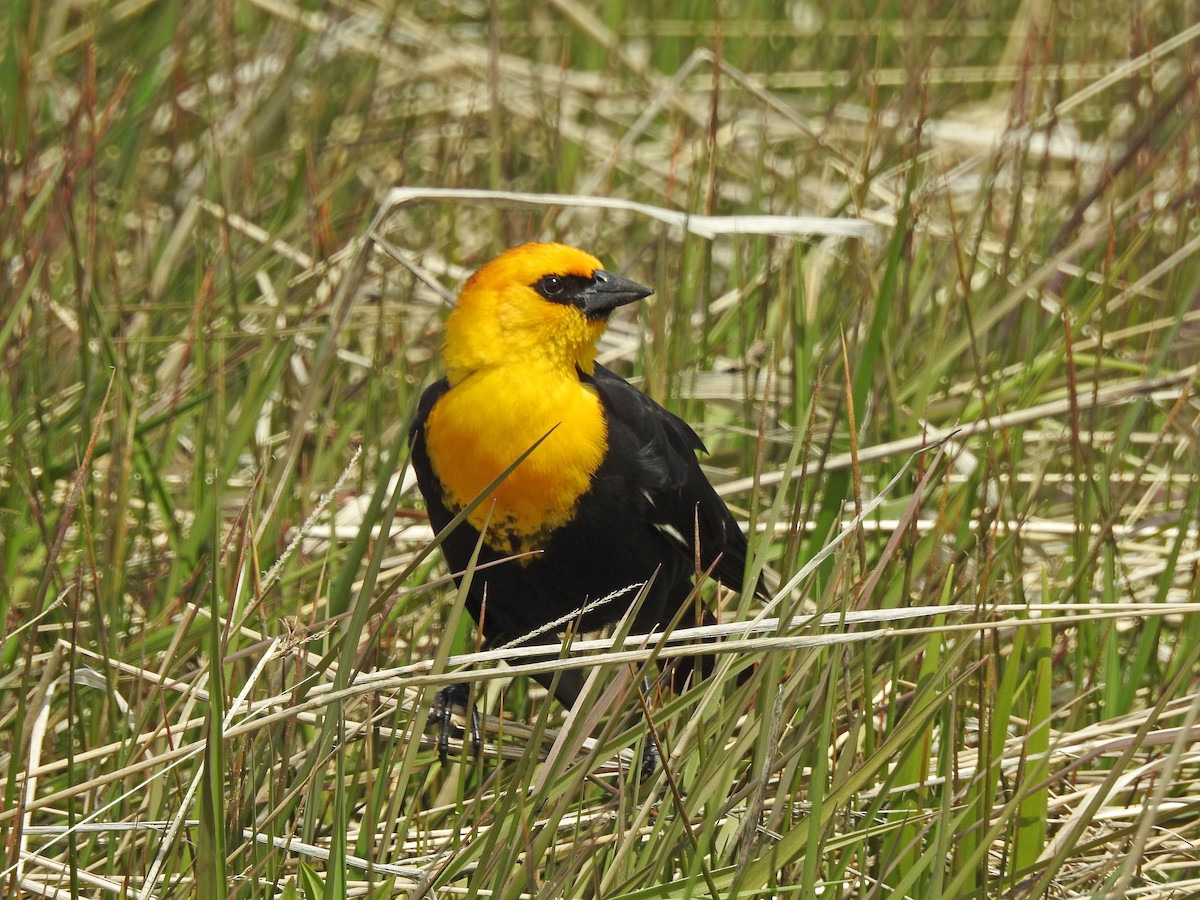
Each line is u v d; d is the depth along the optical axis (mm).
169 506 10008
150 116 14297
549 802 7949
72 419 10438
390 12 15359
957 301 12117
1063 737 7836
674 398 11039
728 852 6965
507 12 18578
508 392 8797
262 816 7512
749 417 11188
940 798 7820
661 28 18078
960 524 9789
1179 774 8172
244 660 8750
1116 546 9781
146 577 9977
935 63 17047
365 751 7871
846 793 6711
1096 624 9117
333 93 16078
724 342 12656
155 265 13070
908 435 10938
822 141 13539
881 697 8508
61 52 15305
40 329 11484
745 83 13258
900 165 13188
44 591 7527
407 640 9469
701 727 7184
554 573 9195
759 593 9695
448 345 9039
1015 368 12047
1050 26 13164
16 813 6734
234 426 11109
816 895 7102
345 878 6668
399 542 10828
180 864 7316
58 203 11547
